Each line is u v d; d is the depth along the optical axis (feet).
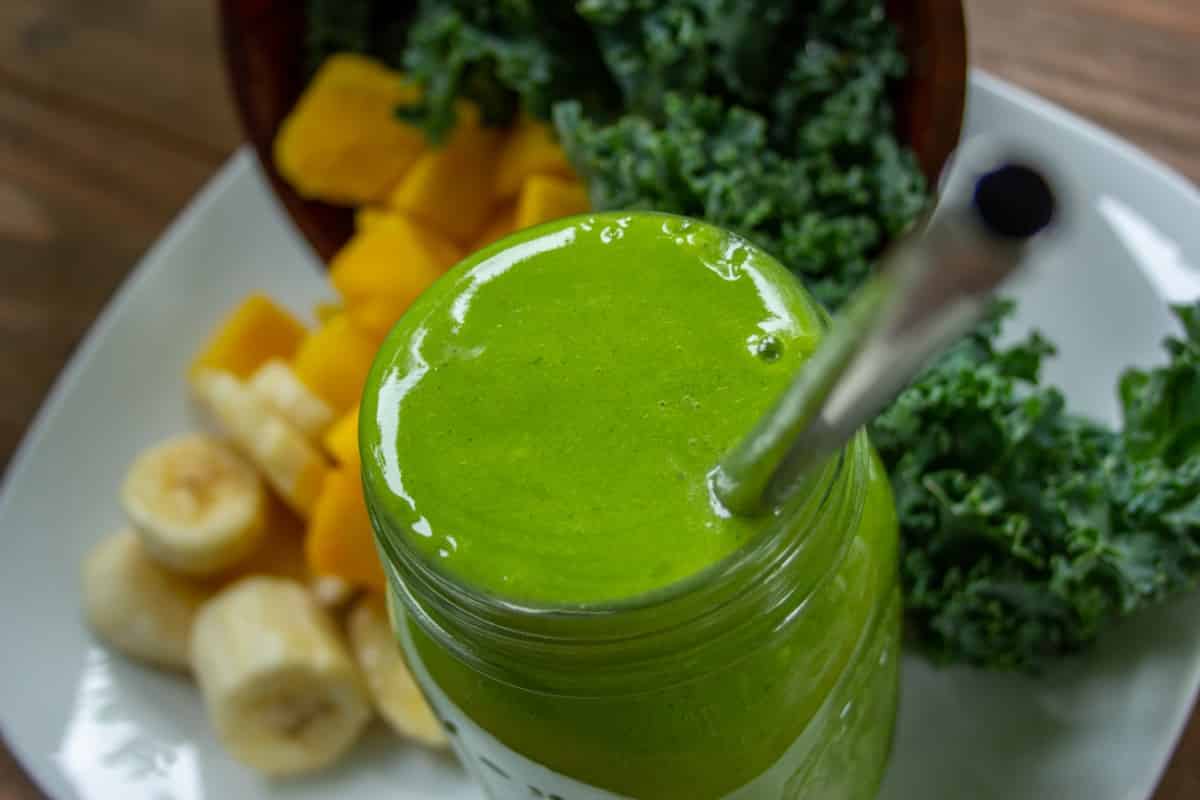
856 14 1.09
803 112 1.10
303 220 1.23
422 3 1.17
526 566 0.79
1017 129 1.18
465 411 0.83
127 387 1.22
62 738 1.11
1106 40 1.28
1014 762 1.01
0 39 1.42
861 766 0.97
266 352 1.22
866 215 1.08
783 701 0.84
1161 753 0.99
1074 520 0.97
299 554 1.18
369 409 0.84
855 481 0.83
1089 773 1.00
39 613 1.15
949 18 1.06
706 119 1.07
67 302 1.31
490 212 1.19
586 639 0.78
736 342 0.83
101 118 1.38
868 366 0.66
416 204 1.17
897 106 1.11
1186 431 1.00
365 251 1.16
